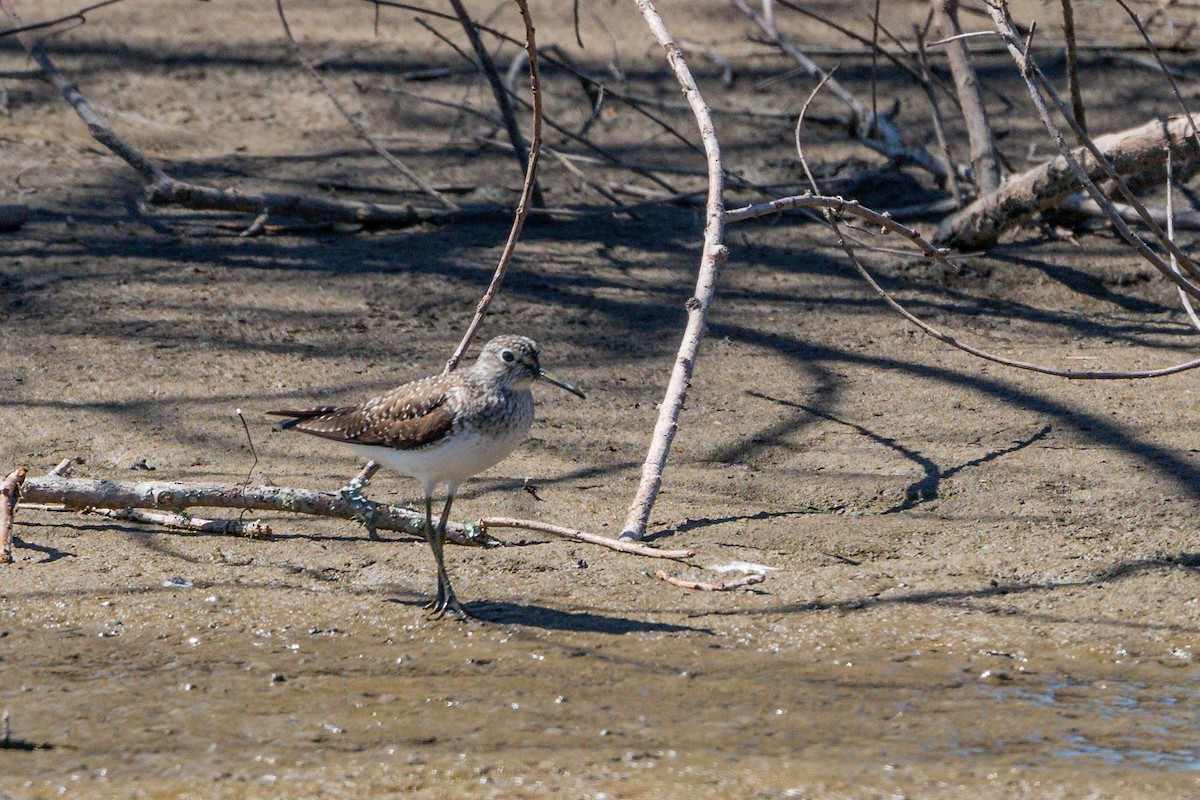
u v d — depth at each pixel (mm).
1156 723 7965
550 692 8320
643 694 8305
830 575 9945
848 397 13227
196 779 7188
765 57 22250
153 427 12273
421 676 8523
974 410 12836
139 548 10328
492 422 9242
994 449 11977
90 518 10812
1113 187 15406
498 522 10320
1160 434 12133
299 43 22078
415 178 17516
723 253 11172
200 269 15750
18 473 10359
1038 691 8383
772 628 9227
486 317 14875
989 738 7762
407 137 20062
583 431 12547
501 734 7762
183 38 21984
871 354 14273
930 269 16500
